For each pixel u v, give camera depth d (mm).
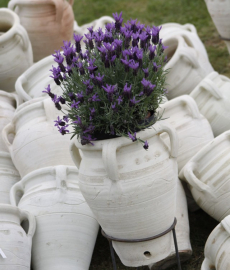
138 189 1991
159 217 2086
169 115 2734
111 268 2578
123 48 2035
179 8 5852
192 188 2545
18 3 3760
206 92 3010
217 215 2482
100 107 1916
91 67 1877
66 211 2408
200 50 3482
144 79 1857
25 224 2451
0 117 3143
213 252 2166
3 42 3400
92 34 2045
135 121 1967
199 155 2422
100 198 2027
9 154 2936
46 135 2699
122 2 6340
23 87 3174
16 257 2207
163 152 2064
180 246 2426
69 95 1958
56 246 2363
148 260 2203
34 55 3906
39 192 2480
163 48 2043
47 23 3738
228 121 2941
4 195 2777
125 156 1997
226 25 3670
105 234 2205
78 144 2041
